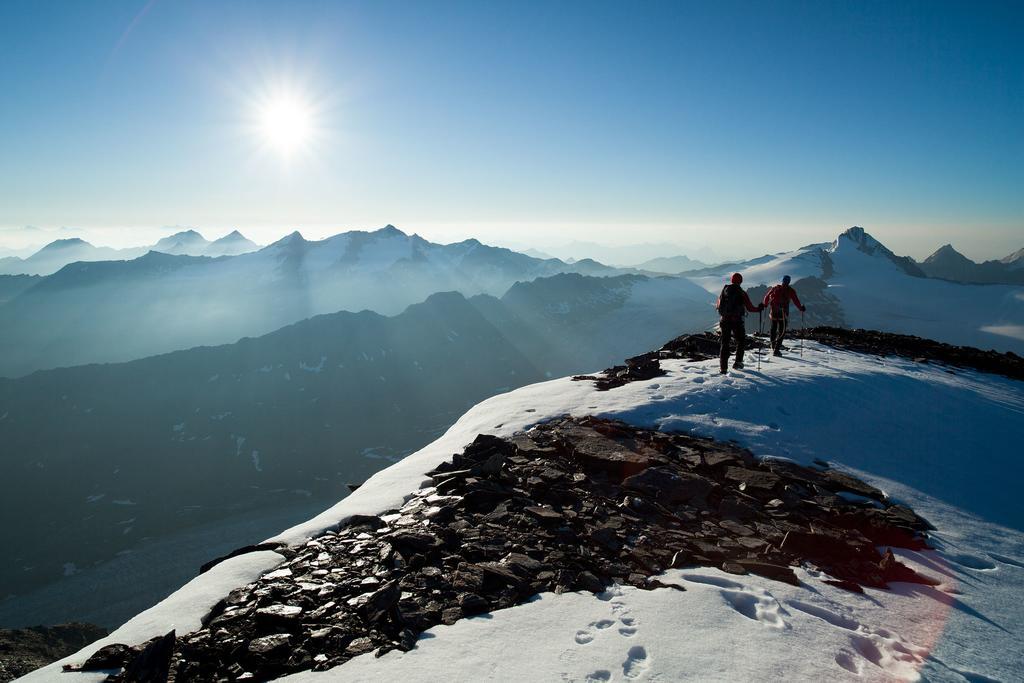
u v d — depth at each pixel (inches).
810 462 456.1
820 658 214.8
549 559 292.0
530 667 206.4
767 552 305.6
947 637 239.9
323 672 209.2
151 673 208.8
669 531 324.8
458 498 367.9
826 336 1109.1
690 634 226.4
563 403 599.2
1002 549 340.5
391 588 261.7
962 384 768.9
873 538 341.1
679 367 754.2
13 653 556.1
